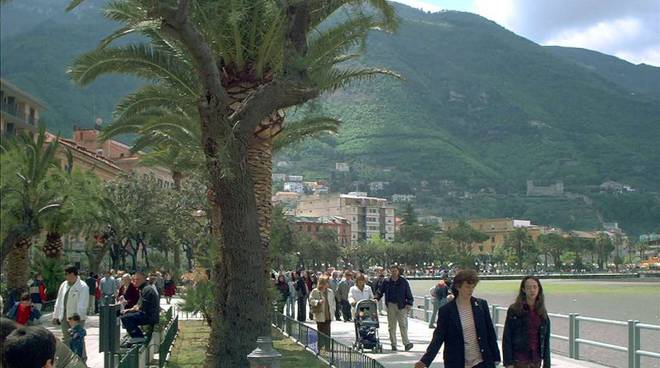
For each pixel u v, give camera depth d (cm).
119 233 4897
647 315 4344
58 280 3550
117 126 2034
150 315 1545
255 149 1625
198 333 2509
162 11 1163
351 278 2977
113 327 1134
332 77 1734
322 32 1600
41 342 370
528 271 17238
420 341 2119
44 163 3041
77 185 3334
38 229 3119
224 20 1460
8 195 2978
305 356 1733
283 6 1273
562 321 3228
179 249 5884
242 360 1317
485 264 17275
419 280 12425
